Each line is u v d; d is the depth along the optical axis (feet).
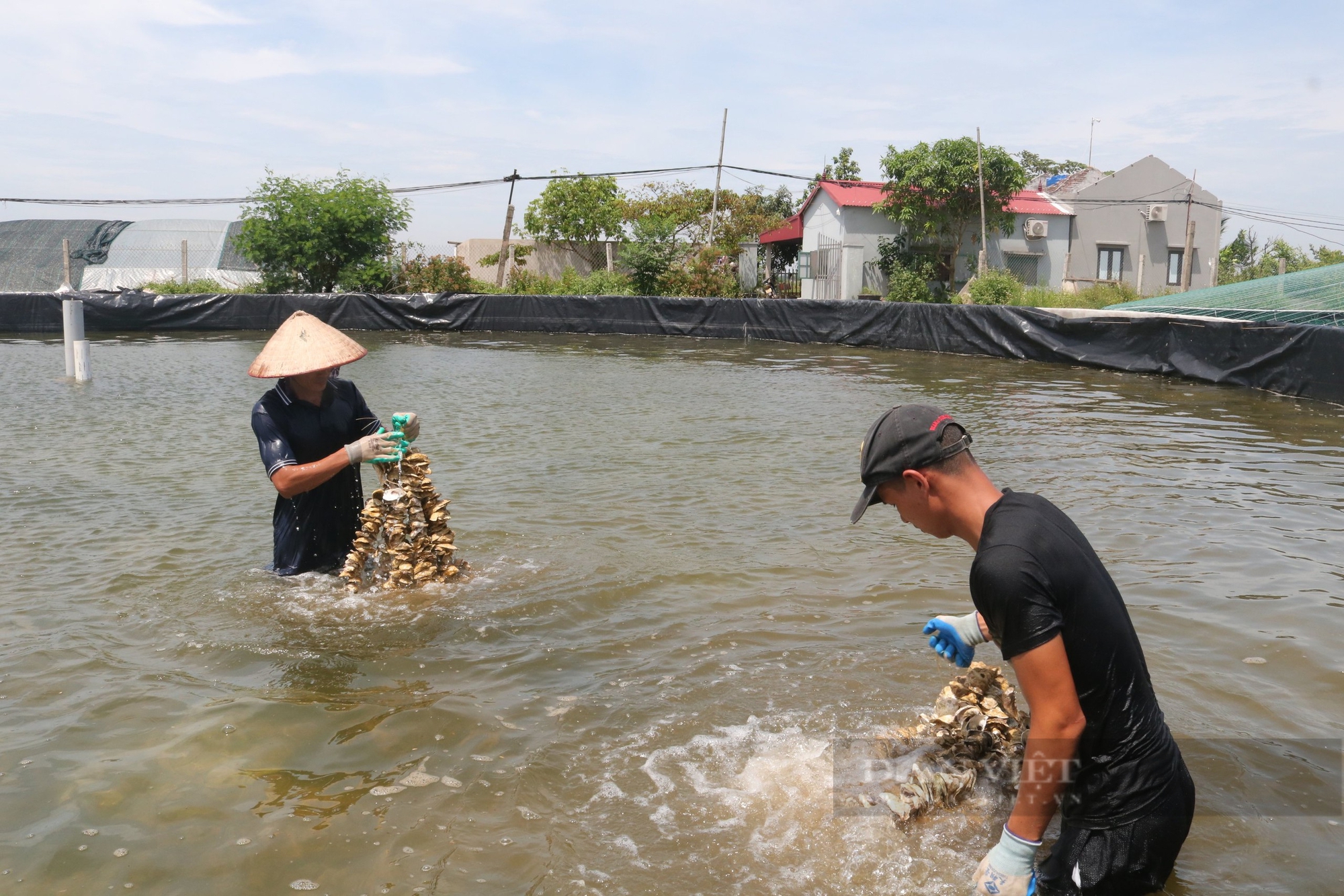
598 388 41.96
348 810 8.82
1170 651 12.06
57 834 8.44
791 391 41.04
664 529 18.17
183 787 9.22
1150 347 48.24
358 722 10.52
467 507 19.83
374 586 14.73
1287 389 38.91
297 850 8.20
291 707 10.89
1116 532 17.67
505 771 9.44
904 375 47.75
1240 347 42.01
